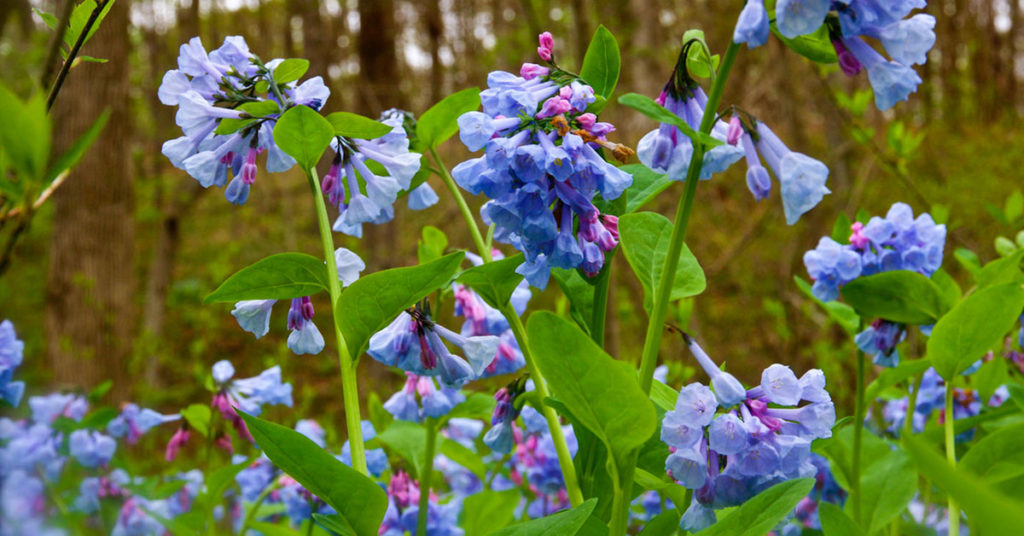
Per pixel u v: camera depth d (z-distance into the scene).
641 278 0.43
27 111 0.29
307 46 1.84
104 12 0.40
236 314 0.42
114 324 1.94
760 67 2.04
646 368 0.38
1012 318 0.43
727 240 2.29
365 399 1.58
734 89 2.08
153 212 2.52
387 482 0.59
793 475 0.36
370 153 0.42
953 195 2.54
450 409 0.49
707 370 0.37
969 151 3.09
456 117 0.46
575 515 0.35
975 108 4.03
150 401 1.98
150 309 2.47
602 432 0.36
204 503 0.54
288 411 1.24
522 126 0.37
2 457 0.49
